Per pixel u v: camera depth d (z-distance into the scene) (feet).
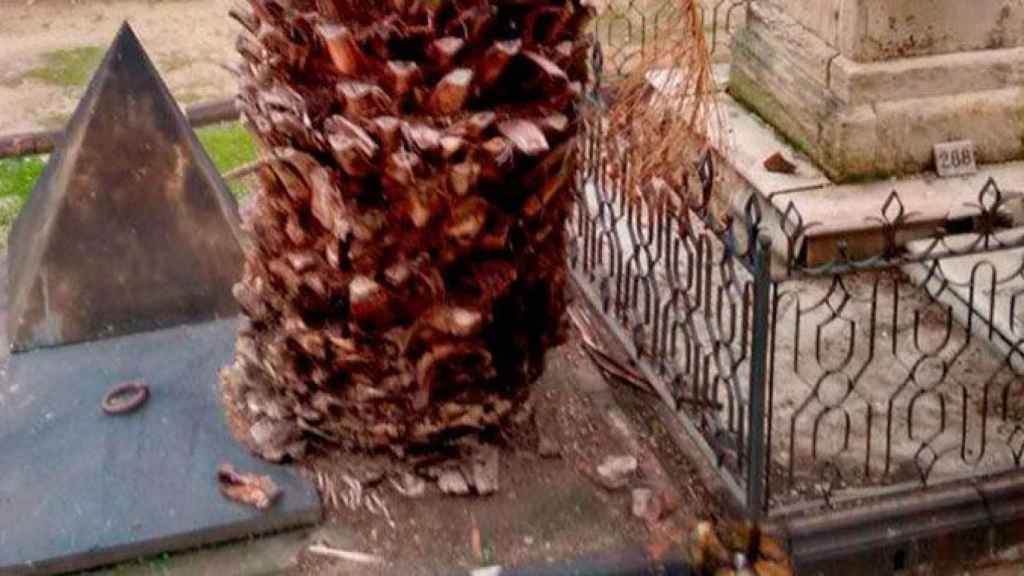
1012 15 17.20
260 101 12.19
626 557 12.20
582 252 16.21
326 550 12.29
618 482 12.96
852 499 12.85
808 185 17.28
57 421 13.66
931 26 16.99
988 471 13.24
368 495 12.79
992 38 17.24
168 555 12.26
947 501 12.79
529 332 12.95
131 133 15.02
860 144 17.19
